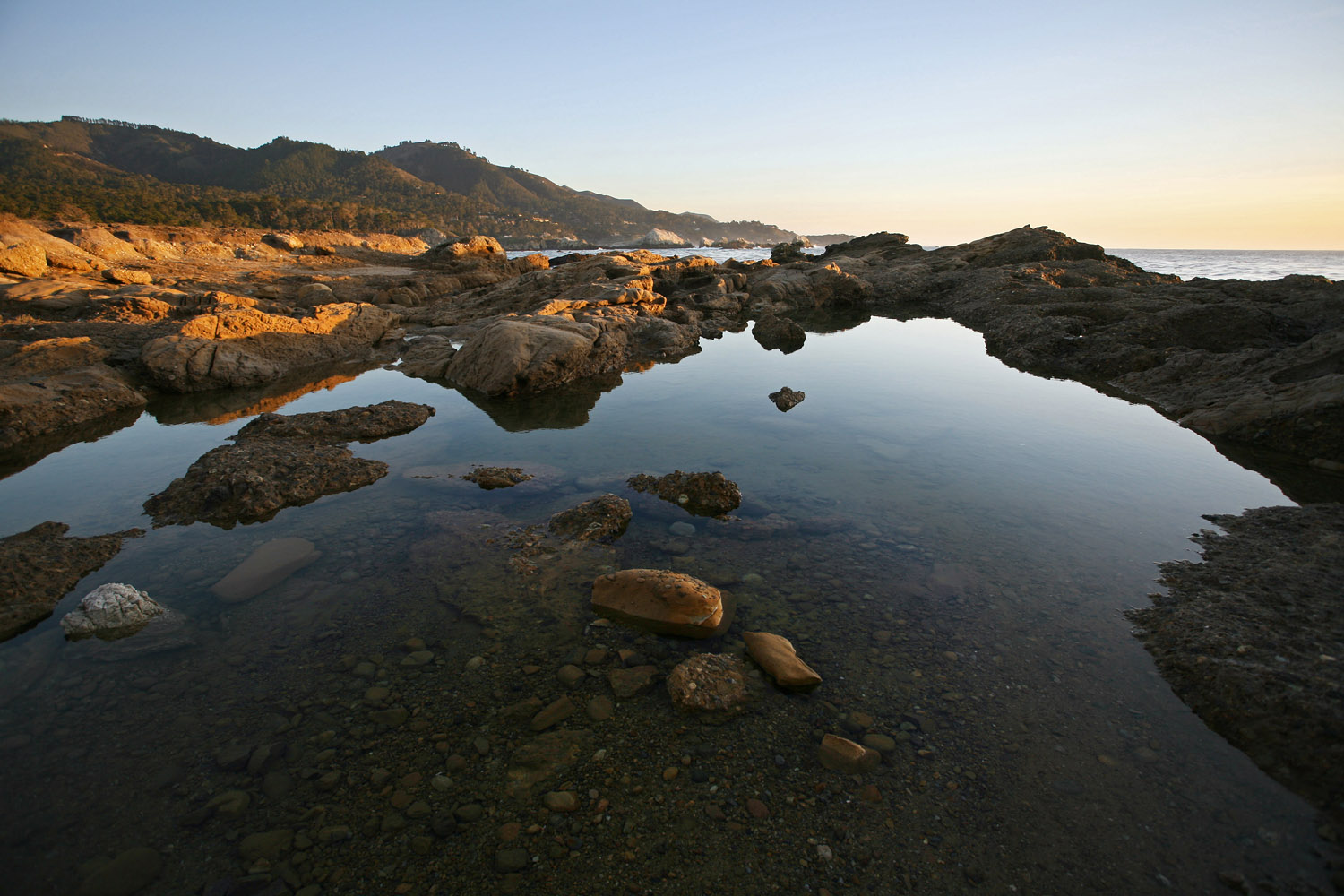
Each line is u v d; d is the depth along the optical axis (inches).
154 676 149.3
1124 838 106.3
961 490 261.1
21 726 132.8
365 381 508.4
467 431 357.4
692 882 99.0
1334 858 101.1
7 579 183.2
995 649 157.8
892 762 122.7
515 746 127.4
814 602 180.2
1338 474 275.9
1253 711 130.0
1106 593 181.9
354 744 128.3
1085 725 132.0
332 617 174.1
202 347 474.3
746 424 364.2
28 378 391.2
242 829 108.7
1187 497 251.9
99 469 294.4
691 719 135.0
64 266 875.4
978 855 103.6
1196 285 711.7
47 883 98.6
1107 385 461.1
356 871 101.0
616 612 173.0
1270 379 363.6
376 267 1561.3
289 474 270.4
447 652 158.7
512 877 99.7
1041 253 1045.2
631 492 259.8
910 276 1107.9
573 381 491.2
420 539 220.7
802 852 104.1
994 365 544.7
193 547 216.2
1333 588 169.9
